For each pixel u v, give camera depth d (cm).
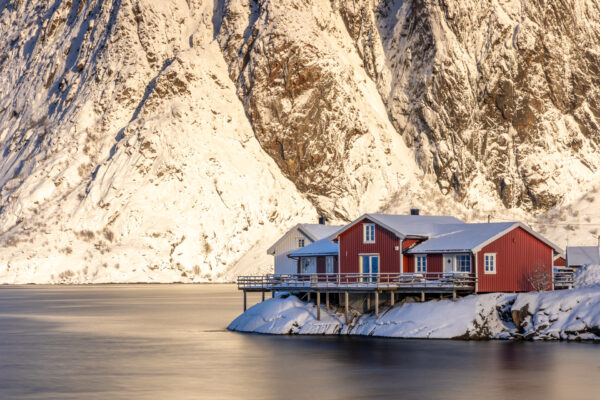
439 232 12719
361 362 9519
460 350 10194
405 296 12194
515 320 11194
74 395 7981
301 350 10506
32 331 13512
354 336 11688
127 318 15662
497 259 12062
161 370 9288
